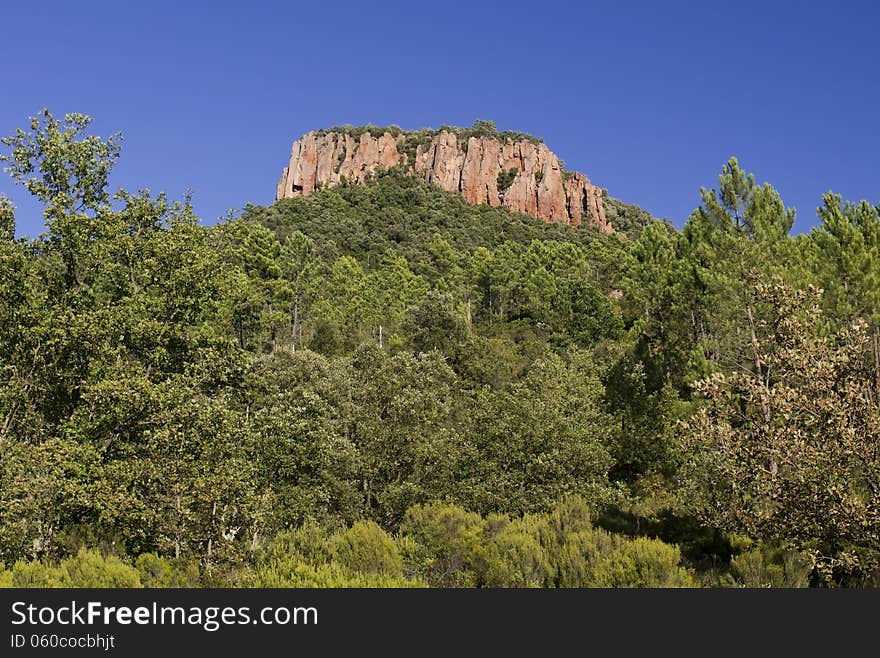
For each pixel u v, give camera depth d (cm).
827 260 2150
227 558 1284
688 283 2872
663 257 3362
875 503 959
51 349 1593
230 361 1897
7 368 1547
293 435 1833
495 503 1744
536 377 2645
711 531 1534
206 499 1347
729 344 2083
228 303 2425
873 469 982
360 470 1884
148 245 1859
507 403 1936
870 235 2252
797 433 1052
